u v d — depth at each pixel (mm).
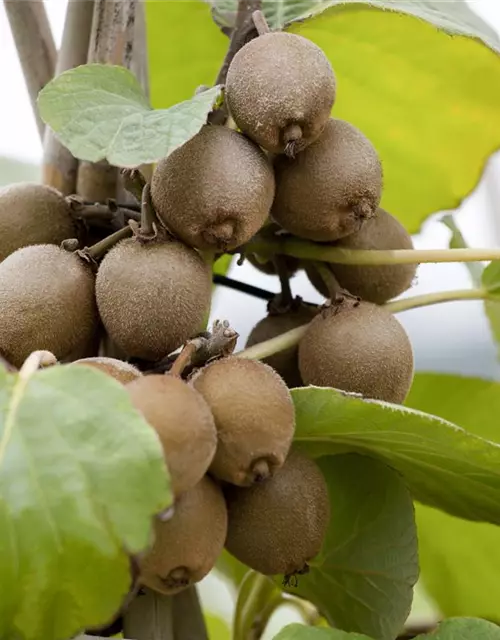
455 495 972
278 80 905
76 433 817
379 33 1074
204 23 1145
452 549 1104
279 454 872
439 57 1090
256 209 909
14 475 812
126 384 850
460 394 1109
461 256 966
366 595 962
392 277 977
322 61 916
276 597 1054
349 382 934
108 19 1029
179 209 904
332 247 968
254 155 913
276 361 968
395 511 961
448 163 1155
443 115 1128
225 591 1353
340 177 934
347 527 962
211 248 917
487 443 902
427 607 1237
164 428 833
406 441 924
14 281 910
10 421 819
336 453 959
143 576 871
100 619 812
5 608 810
